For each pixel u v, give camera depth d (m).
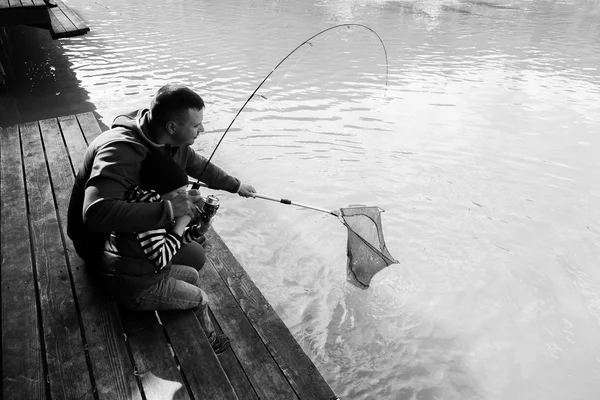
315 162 6.68
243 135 7.34
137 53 11.36
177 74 9.91
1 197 3.65
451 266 4.80
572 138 7.67
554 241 5.22
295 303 4.25
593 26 16.33
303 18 16.08
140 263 2.18
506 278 4.65
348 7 18.45
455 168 6.66
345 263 4.80
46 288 2.66
